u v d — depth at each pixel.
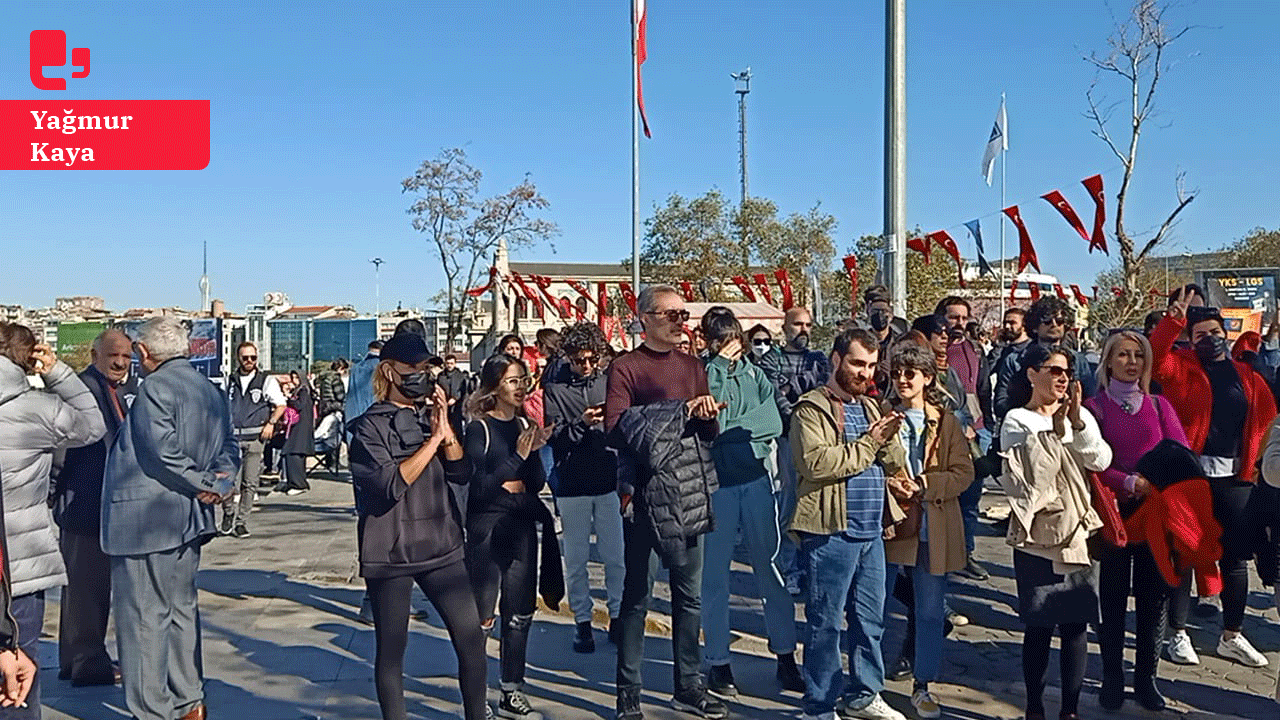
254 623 7.05
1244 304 17.27
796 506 4.95
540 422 6.39
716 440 5.56
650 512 4.93
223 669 6.03
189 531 4.87
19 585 4.29
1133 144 20.16
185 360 4.96
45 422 4.43
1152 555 5.20
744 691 5.68
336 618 7.20
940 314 7.45
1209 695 5.55
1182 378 6.09
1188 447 5.35
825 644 4.92
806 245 42.88
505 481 5.26
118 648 4.89
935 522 5.14
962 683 5.80
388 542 4.42
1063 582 4.86
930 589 5.20
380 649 4.47
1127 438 5.32
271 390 10.68
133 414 4.81
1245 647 6.09
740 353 5.80
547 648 6.50
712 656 5.57
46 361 4.76
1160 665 6.07
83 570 5.65
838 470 4.74
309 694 5.59
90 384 5.69
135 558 4.82
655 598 7.56
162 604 4.89
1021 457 4.81
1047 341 7.13
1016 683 5.80
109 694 5.60
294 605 7.57
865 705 5.13
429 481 4.52
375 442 4.41
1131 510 5.22
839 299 39.69
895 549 5.22
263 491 14.43
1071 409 4.76
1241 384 6.14
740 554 9.00
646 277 42.84
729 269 41.94
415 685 5.77
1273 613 7.21
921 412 5.27
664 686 5.71
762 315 21.75
